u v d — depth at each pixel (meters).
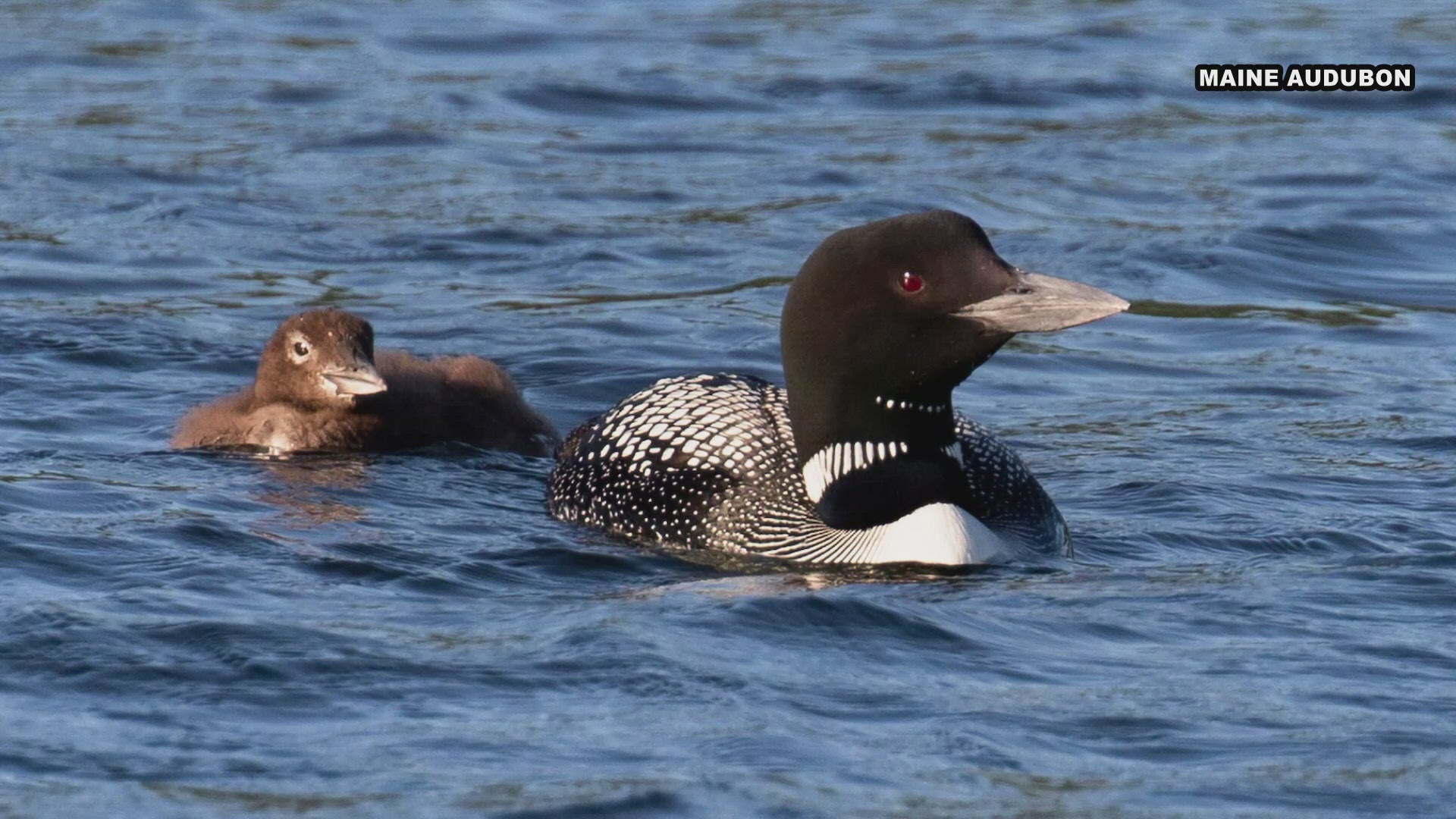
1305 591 9.61
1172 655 8.53
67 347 14.91
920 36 27.80
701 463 10.75
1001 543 10.16
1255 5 30.12
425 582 9.55
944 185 20.53
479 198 19.92
